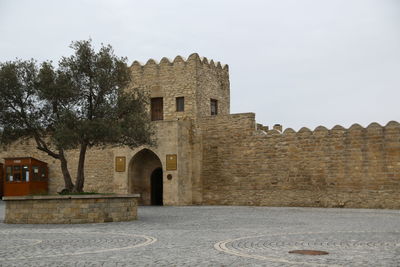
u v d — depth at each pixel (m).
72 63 21.77
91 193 21.72
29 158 37.97
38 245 12.39
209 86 37.56
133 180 35.00
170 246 11.98
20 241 13.32
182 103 36.31
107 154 37.78
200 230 16.12
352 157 29.64
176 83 36.56
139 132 22.02
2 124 21.98
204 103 36.72
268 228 16.66
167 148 33.62
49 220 19.83
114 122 21.44
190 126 34.66
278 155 32.31
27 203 20.27
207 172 34.88
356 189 29.36
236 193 33.59
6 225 19.25
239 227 17.14
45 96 21.22
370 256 10.18
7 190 38.25
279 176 32.16
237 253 10.70
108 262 9.61
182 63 36.47
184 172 33.72
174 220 20.72
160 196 37.22
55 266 9.20
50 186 39.78
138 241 13.11
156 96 37.25
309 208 29.55
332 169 30.27
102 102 21.98
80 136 20.77
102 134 20.88
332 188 30.19
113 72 22.36
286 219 20.83
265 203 32.47
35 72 22.34
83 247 11.93
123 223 19.42
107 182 37.56
